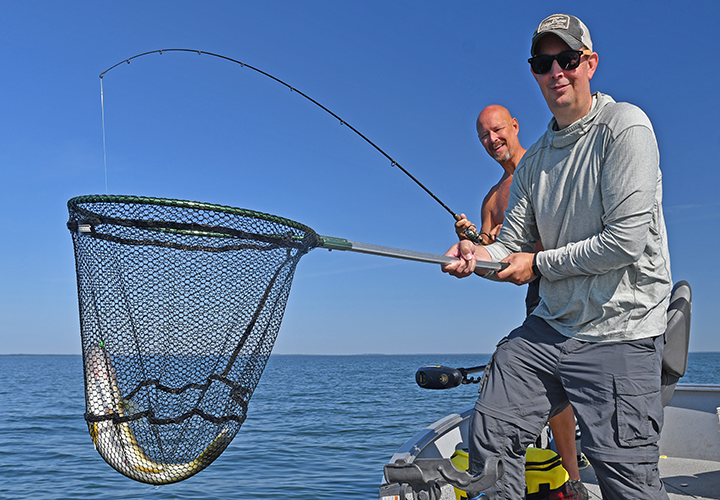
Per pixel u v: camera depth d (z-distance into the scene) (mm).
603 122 1992
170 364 1693
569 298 2059
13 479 10156
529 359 2127
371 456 12398
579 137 2059
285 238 1781
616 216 1912
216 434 1743
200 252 1690
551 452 2707
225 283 1725
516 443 2121
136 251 1652
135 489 9383
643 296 1979
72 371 80312
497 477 1482
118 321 1667
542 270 2084
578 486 2773
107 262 1651
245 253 1735
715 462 3889
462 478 1437
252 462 11727
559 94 2023
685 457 4027
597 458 1968
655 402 1950
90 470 10922
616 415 1942
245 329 1761
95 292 1665
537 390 2129
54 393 33875
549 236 2201
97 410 1655
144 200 1613
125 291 1661
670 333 2570
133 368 1671
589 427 1996
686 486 3408
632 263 1937
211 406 1729
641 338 1969
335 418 19719
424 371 2721
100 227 1641
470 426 2186
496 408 2127
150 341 1678
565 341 2057
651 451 1925
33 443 14172
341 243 1946
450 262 2135
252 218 1720
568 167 2102
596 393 1989
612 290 1981
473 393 33594
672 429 4098
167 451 1692
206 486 9609
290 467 11203
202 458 1731
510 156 3525
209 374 1727
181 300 1691
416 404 25750
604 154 1979
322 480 10039
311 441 14445
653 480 1924
